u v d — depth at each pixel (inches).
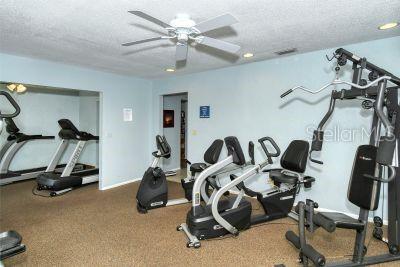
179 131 271.0
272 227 125.4
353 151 131.9
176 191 193.2
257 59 158.7
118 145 207.8
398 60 117.3
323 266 83.0
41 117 239.6
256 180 170.1
